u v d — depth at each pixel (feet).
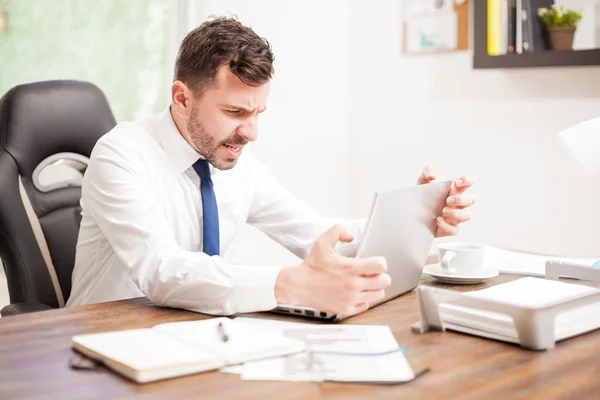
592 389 2.89
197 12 9.61
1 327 3.78
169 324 3.70
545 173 9.11
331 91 11.11
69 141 6.06
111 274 5.40
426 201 4.45
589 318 3.81
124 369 3.02
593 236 8.76
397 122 10.69
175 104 4.99
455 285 4.86
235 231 6.05
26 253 5.73
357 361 3.20
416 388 2.90
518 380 2.99
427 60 10.20
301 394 2.83
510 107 9.36
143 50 10.20
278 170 10.51
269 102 10.26
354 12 11.09
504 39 8.96
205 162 5.44
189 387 2.90
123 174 4.92
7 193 5.68
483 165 9.73
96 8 10.46
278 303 3.99
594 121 4.96
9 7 10.80
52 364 3.18
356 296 3.78
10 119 5.81
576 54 8.40
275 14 10.23
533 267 5.38
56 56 10.71
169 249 4.47
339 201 11.41
